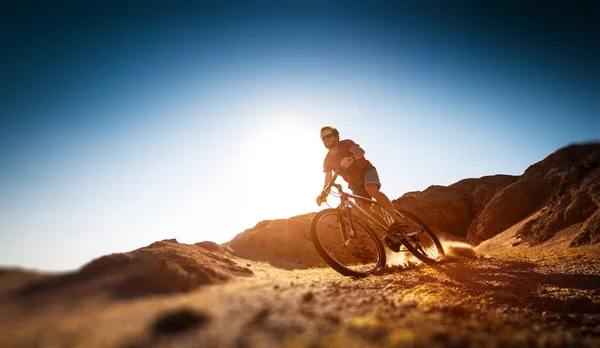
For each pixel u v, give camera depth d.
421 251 5.17
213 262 3.18
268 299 1.88
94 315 1.38
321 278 3.39
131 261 2.35
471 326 1.77
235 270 3.17
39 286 1.66
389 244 4.90
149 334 1.21
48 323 1.26
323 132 4.84
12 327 1.20
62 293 1.61
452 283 3.68
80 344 1.10
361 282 3.31
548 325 2.18
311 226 4.38
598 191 29.28
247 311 1.57
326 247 4.32
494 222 40.53
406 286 3.17
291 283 2.58
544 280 4.29
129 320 1.35
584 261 6.02
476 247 37.81
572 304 3.18
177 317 1.30
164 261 2.26
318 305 1.89
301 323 1.49
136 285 1.92
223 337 1.23
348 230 4.69
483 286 3.67
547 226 31.77
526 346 1.48
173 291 1.97
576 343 1.56
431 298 2.48
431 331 1.51
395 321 1.69
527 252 9.36
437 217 43.91
